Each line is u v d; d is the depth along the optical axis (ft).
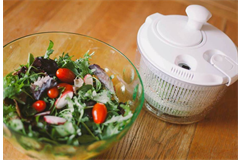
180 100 2.45
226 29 3.69
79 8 3.59
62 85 2.26
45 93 2.20
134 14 3.68
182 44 2.37
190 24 2.50
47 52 2.46
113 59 2.57
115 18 3.58
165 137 2.63
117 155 2.44
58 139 1.92
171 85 2.36
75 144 1.91
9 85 2.19
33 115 2.06
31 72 2.32
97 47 2.60
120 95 2.57
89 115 2.15
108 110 2.24
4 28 3.16
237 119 2.88
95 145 1.83
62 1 3.61
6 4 3.41
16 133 1.76
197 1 4.04
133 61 3.14
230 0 4.13
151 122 2.72
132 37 3.42
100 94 2.28
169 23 2.54
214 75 2.24
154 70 2.36
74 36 2.60
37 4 3.50
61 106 2.15
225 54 2.39
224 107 2.96
